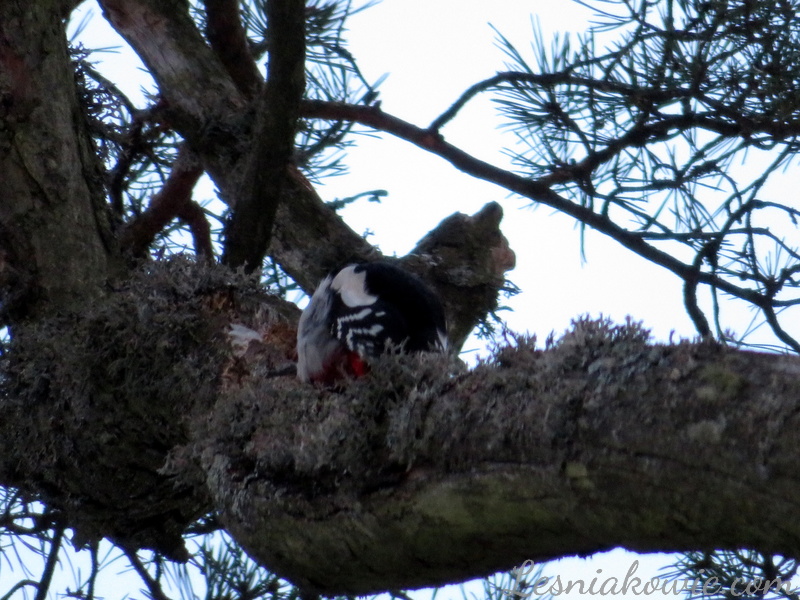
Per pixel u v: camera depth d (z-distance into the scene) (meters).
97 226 7.83
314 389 5.17
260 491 4.60
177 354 6.33
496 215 9.02
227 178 8.69
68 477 6.67
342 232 8.93
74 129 7.92
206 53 9.18
